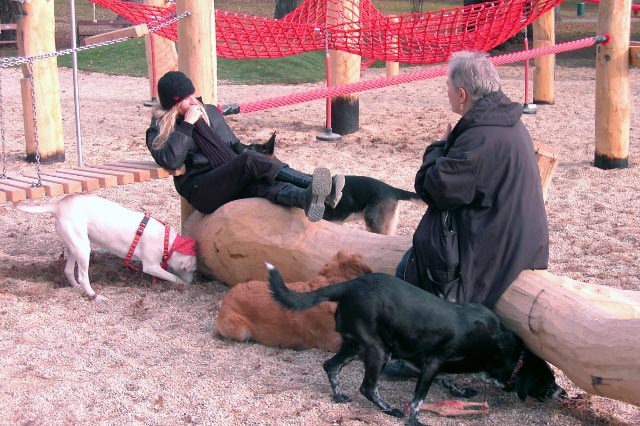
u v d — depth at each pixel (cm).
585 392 449
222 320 518
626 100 1005
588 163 1055
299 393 441
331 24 1183
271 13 3262
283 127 1343
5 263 684
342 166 1048
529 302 428
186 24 697
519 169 431
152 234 616
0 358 485
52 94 1059
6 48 2405
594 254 695
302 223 572
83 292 609
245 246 586
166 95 610
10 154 1118
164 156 602
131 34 672
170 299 598
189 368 474
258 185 602
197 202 626
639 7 1021
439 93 1728
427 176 430
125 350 504
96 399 431
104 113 1482
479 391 455
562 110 1467
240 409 420
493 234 430
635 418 418
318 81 1969
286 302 419
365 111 1515
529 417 418
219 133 655
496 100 436
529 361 430
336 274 509
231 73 2038
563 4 3619
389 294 411
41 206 597
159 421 407
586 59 2302
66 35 2723
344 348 429
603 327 393
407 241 536
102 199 619
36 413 415
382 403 420
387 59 1141
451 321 407
